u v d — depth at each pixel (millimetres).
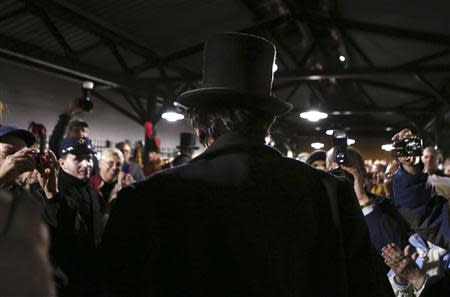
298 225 1107
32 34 7117
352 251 1176
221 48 1169
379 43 9695
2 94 7602
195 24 8445
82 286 2244
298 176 1176
